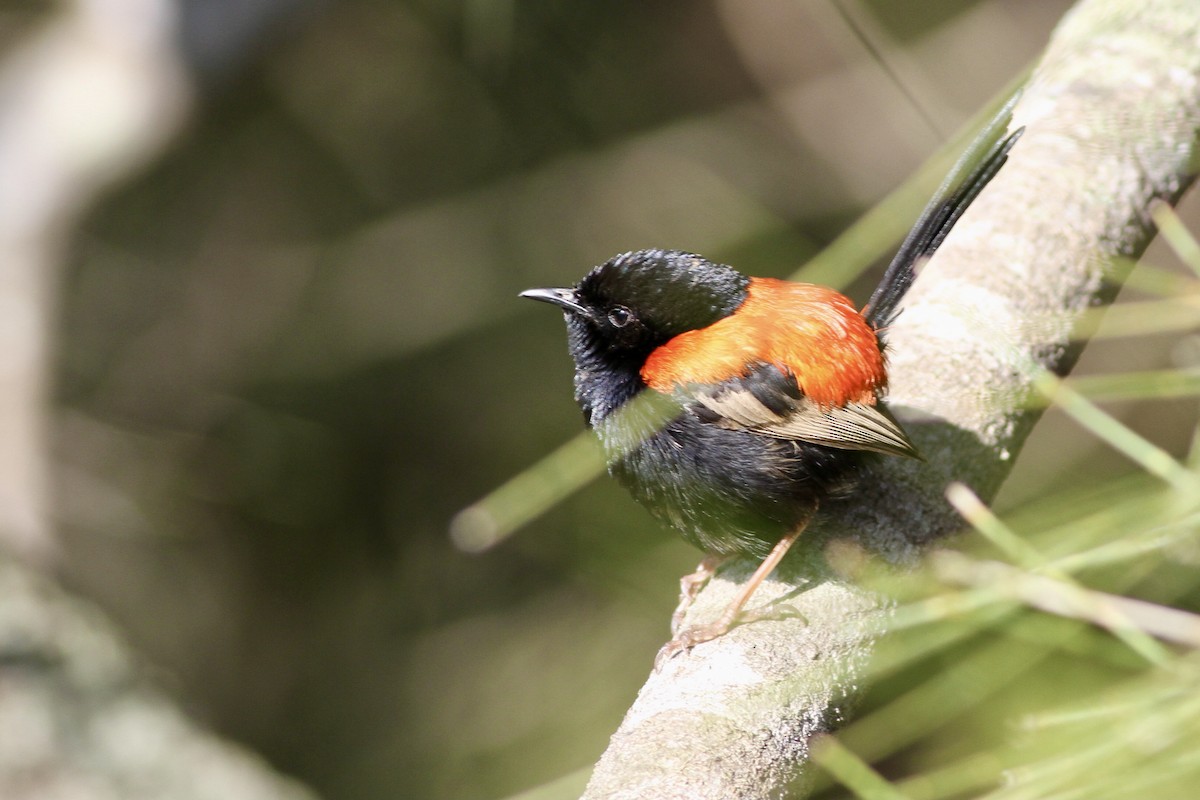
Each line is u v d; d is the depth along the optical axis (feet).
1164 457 15.01
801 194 47.42
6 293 42.78
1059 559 14.98
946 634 16.29
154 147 42.55
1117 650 15.98
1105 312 22.81
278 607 43.39
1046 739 14.43
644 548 27.09
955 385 22.35
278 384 44.96
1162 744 13.34
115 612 40.83
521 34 42.27
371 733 41.06
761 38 49.52
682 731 16.40
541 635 39.11
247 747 41.42
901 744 18.53
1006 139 22.62
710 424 21.70
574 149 43.80
